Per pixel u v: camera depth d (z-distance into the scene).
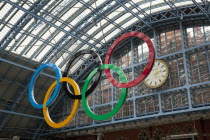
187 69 29.48
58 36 35.81
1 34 31.95
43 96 40.91
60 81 21.30
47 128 41.69
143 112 32.25
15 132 39.66
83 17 34.00
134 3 31.14
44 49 36.59
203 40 30.09
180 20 31.77
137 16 32.09
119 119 33.88
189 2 30.39
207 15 28.75
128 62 36.09
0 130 36.72
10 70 35.56
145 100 32.53
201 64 29.44
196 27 31.27
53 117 41.66
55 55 36.88
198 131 29.12
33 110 39.88
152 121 32.03
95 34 36.16
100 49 37.06
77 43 37.84
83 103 19.41
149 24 33.78
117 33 37.16
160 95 30.38
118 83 18.45
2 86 35.91
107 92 36.84
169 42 32.81
